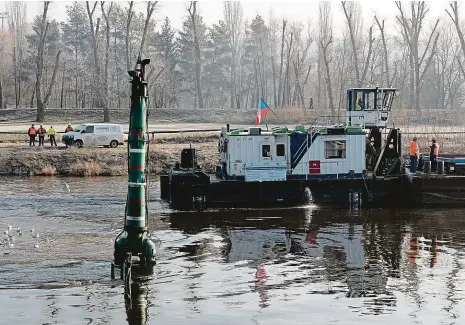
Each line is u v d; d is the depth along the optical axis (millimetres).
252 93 166250
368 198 44750
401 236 35812
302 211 43031
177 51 162000
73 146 72688
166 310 23672
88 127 73812
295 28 158500
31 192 51719
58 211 43031
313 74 178500
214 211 43000
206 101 167375
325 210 43500
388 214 42188
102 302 24406
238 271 28703
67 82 157000
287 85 141750
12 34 159500
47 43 154125
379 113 47375
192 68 160500
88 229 36938
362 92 47344
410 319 23031
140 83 28531
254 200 44156
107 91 113625
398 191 44969
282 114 118500
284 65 170000
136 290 25812
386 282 27250
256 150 44906
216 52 164250
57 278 27109
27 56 159625
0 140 77000
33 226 37875
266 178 44250
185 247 33094
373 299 25078
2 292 25359
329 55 149625
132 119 28484
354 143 45250
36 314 23094
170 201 44844
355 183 44719
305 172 45125
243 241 34469
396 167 46406
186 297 25125
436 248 33094
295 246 33469
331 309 23906
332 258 31047
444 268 29359
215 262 30203
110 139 74250
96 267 28703
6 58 145625
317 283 27062
